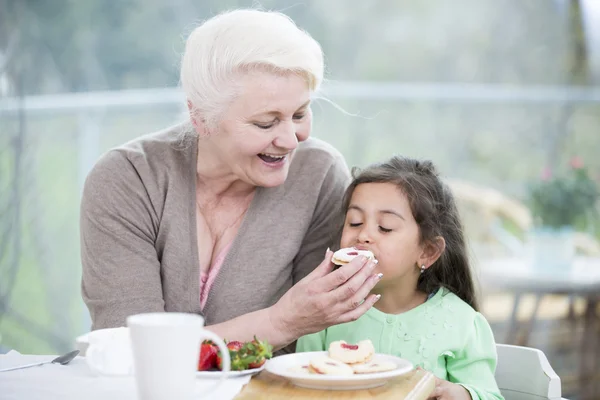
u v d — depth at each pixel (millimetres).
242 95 1856
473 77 8797
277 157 1956
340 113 5410
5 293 5152
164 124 5039
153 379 1141
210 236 2133
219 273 2092
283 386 1422
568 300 4543
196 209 2105
